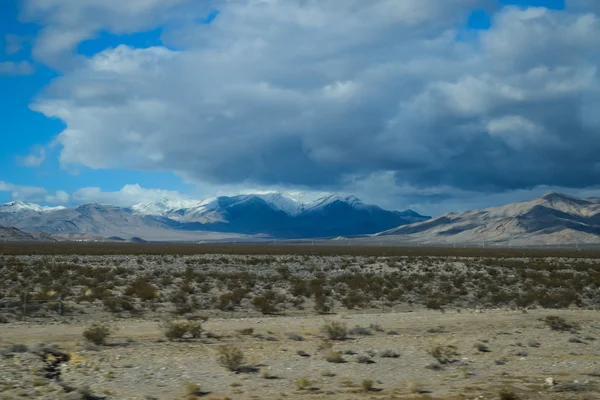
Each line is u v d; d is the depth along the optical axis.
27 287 50.75
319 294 48.72
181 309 37.69
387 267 88.81
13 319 33.34
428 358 23.38
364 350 24.53
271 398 17.09
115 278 61.38
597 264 99.88
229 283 58.53
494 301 49.44
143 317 35.72
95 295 43.62
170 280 58.31
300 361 22.19
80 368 19.95
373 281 63.06
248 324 31.62
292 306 43.41
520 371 21.75
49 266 73.50
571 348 26.50
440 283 65.00
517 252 153.00
